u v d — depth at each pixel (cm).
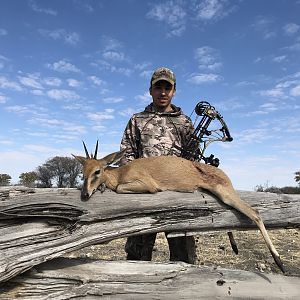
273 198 160
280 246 327
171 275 149
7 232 146
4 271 136
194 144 196
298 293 146
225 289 146
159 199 156
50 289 145
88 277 147
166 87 209
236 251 171
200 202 157
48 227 149
